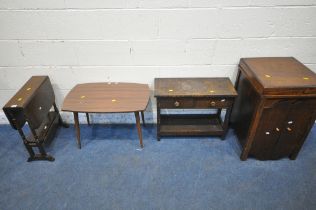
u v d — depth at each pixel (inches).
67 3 58.8
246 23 62.6
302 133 60.0
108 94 65.8
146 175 62.8
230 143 73.5
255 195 57.2
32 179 61.5
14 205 55.0
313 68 70.9
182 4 59.5
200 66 70.6
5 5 58.1
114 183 60.5
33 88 61.4
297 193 57.6
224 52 67.8
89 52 67.4
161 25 62.9
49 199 56.5
